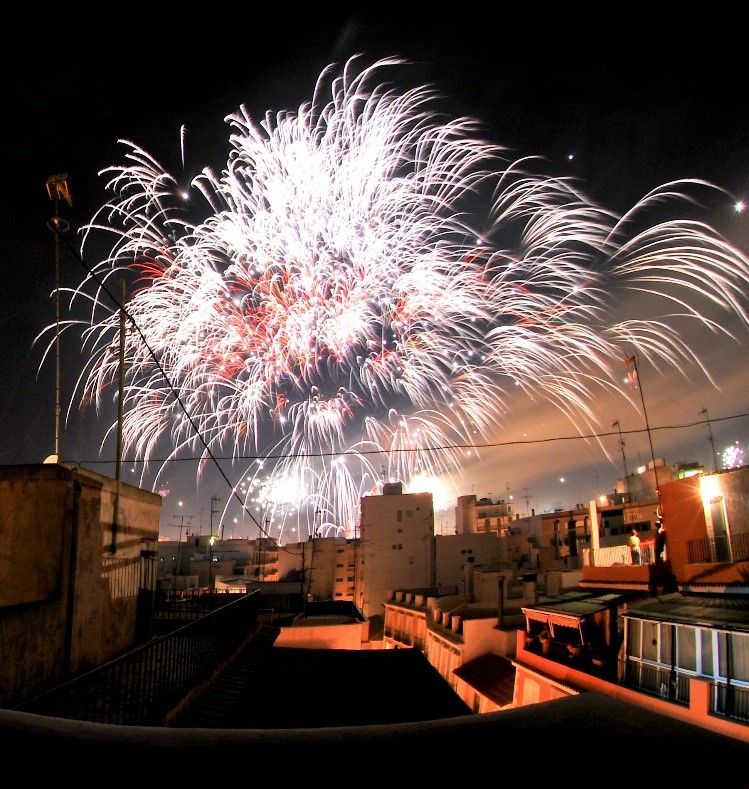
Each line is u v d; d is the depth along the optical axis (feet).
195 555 208.64
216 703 29.73
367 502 194.39
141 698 22.38
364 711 34.65
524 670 63.93
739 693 37.99
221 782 6.42
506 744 7.11
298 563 204.03
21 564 26.43
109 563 32.89
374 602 185.47
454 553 184.44
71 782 6.38
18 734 7.02
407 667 44.52
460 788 6.37
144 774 6.55
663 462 142.72
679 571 61.87
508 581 111.55
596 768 6.61
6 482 27.04
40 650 24.77
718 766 6.65
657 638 46.75
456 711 35.68
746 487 55.83
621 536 116.37
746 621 40.78
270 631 54.34
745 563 51.67
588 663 56.13
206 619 32.40
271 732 7.55
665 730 7.39
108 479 32.94
